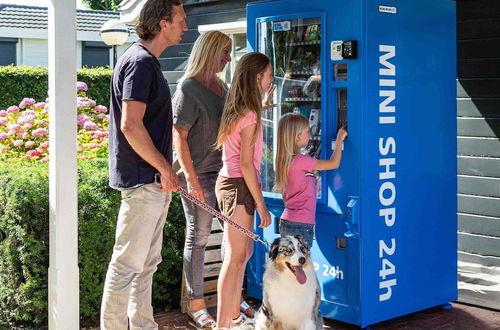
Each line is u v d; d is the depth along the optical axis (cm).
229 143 443
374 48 475
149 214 392
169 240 540
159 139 395
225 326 456
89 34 2409
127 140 384
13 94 1623
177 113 473
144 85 378
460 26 643
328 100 489
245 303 526
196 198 462
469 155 648
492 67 625
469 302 555
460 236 659
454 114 540
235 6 815
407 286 511
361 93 471
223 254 491
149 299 427
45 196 478
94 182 506
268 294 429
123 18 1141
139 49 388
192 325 505
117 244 401
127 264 397
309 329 424
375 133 480
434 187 526
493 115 629
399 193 500
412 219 510
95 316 507
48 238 481
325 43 488
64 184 430
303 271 419
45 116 727
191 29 881
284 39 520
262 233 545
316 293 429
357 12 470
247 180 434
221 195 449
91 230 495
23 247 475
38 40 2336
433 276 530
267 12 526
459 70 648
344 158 482
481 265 645
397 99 494
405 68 498
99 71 1702
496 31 619
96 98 1686
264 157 535
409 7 499
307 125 469
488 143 634
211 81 481
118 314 397
